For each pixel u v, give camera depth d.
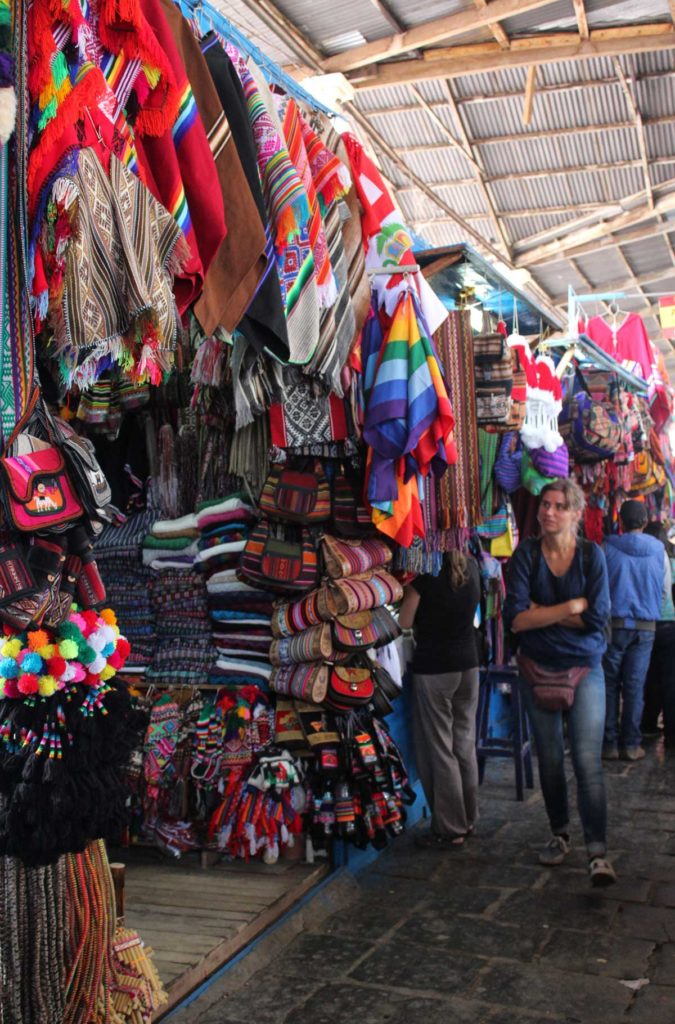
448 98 8.65
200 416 4.40
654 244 12.74
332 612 4.08
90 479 2.33
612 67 8.23
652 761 6.70
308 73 7.76
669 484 10.84
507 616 4.36
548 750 4.51
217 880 4.06
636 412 8.30
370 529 4.27
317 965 3.51
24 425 2.06
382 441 3.74
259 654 4.30
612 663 6.75
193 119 2.40
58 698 2.23
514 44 7.64
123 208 2.10
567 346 6.61
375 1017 3.12
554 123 9.15
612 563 6.64
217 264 2.56
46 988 2.28
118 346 2.16
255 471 4.14
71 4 2.01
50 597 2.29
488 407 4.63
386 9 6.88
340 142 3.55
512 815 5.41
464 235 11.73
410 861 4.66
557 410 5.74
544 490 4.33
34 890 2.26
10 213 2.00
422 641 4.88
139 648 4.62
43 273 2.06
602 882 4.08
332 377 3.27
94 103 2.04
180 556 4.46
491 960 3.53
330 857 4.30
